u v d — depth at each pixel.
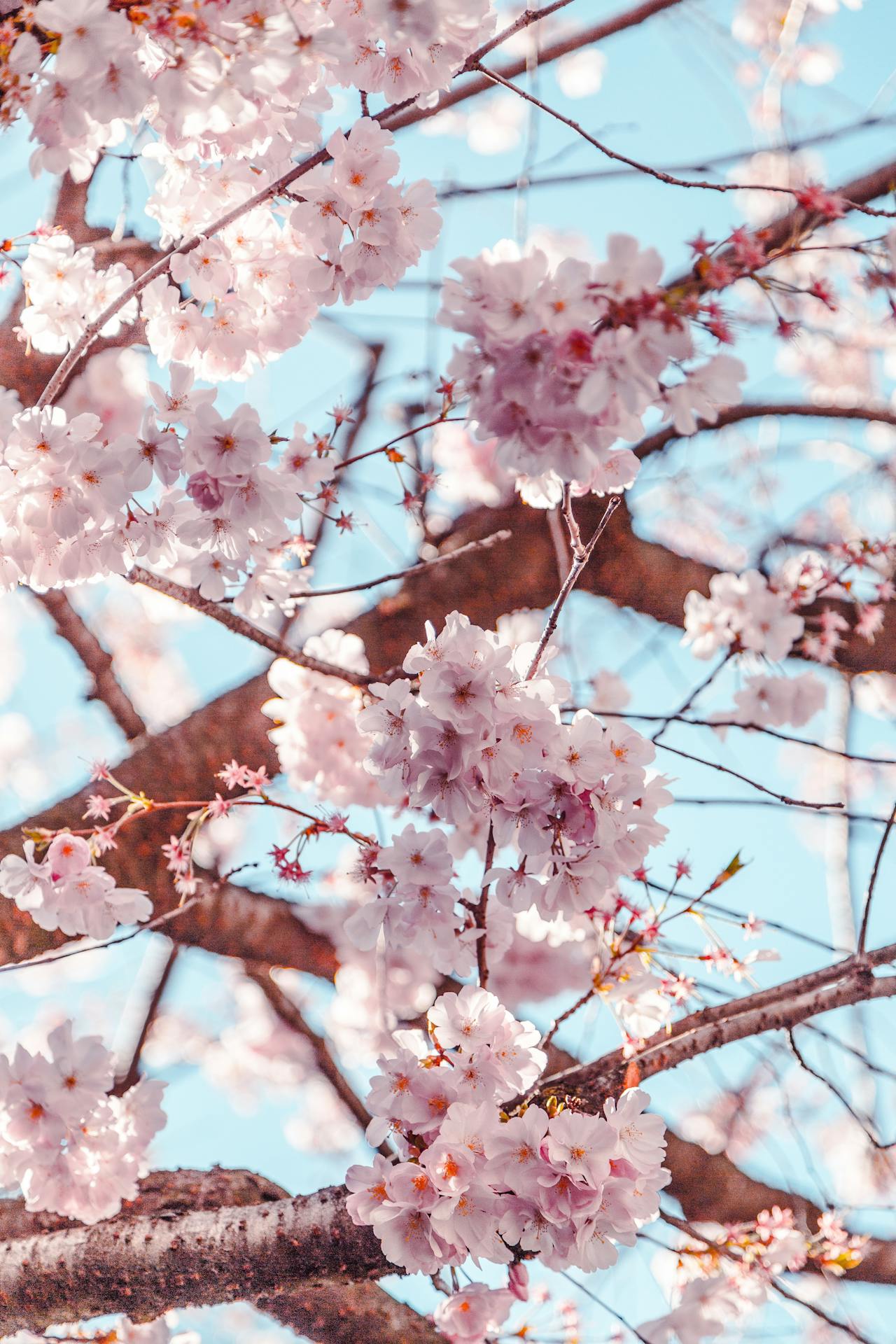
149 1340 2.31
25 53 1.98
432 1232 2.05
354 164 2.13
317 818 2.23
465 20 2.07
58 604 2.54
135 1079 2.93
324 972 2.56
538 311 1.91
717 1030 2.21
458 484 3.14
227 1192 2.28
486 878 2.10
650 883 2.25
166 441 2.11
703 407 1.93
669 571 2.52
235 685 2.46
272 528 2.15
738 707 2.50
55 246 2.19
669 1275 2.42
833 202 1.99
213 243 2.19
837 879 2.75
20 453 2.08
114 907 2.22
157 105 2.13
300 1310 2.35
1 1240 2.24
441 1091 2.07
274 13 2.00
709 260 1.92
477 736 2.05
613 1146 2.04
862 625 2.52
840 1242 2.28
